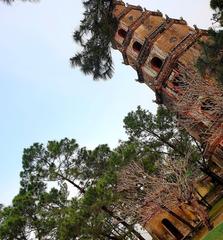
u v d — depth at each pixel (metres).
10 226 37.62
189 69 37.59
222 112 33.16
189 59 42.72
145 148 45.09
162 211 45.31
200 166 49.94
